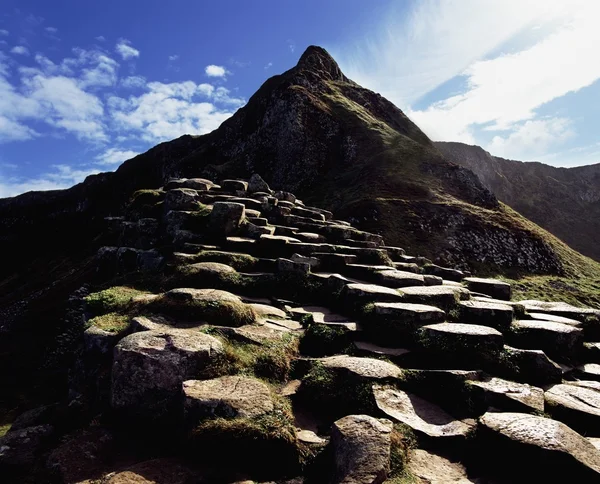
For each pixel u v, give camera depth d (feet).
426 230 123.65
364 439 13.37
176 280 27.63
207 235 36.68
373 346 22.09
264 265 32.53
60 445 15.72
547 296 101.09
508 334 24.38
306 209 55.67
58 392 39.63
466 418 16.65
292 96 201.77
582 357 24.48
